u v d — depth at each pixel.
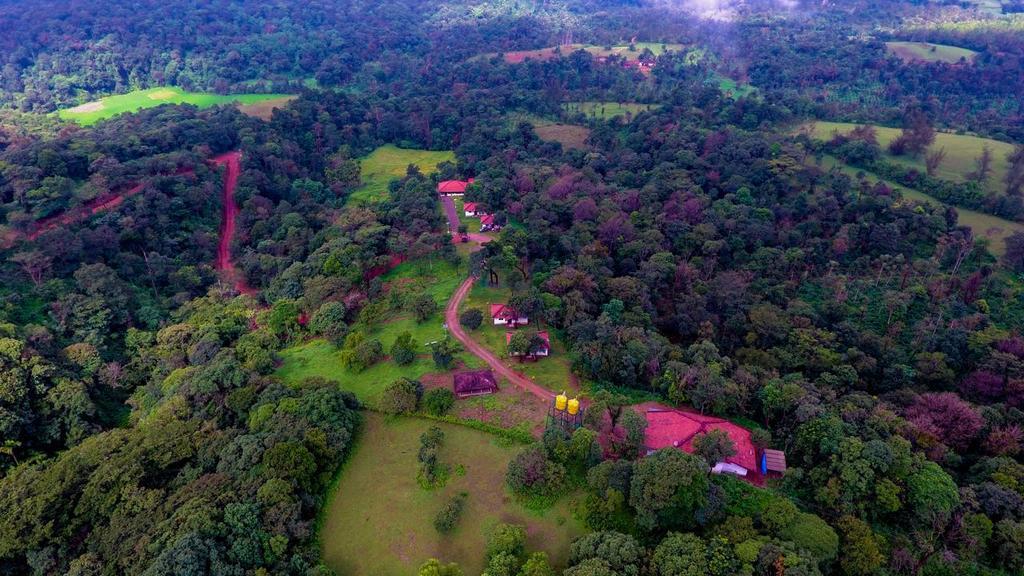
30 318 95.06
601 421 67.81
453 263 113.00
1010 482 59.44
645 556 49.62
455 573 50.03
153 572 48.19
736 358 92.94
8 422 72.50
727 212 134.62
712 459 60.66
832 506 56.91
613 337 83.00
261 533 52.91
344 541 57.09
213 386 75.38
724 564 47.16
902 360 92.25
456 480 63.16
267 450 60.81
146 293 112.69
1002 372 84.50
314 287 100.38
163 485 62.59
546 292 95.25
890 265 118.62
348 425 67.88
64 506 59.16
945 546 54.72
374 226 122.75
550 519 58.00
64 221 116.44
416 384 75.19
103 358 92.25
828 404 72.75
